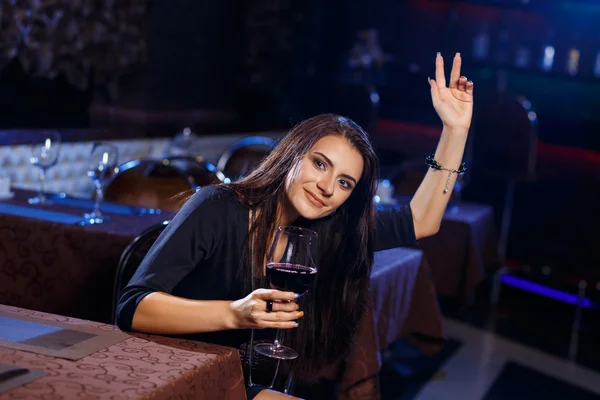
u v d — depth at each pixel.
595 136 5.38
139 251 2.05
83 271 2.51
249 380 1.73
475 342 4.28
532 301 5.14
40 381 1.15
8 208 2.68
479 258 3.74
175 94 6.09
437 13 6.56
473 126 5.20
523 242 5.58
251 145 4.37
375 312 2.37
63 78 5.62
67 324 1.46
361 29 6.92
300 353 1.84
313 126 1.68
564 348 4.34
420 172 4.46
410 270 2.69
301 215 1.73
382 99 6.46
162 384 1.20
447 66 6.34
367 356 2.26
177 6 5.95
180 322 1.45
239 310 1.42
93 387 1.15
